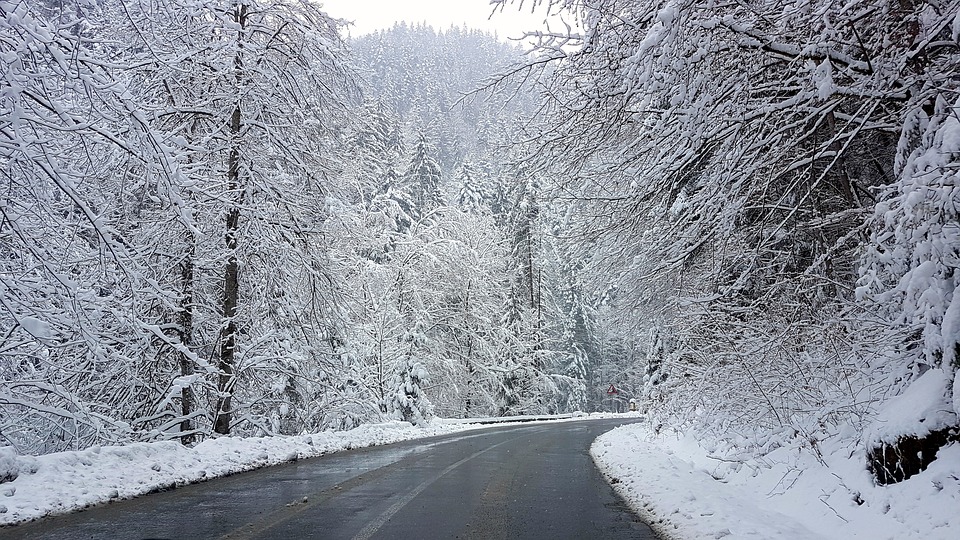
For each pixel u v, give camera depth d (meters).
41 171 9.49
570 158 11.84
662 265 11.37
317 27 17.64
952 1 6.77
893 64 7.68
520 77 11.43
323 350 19.14
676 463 12.69
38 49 8.42
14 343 11.62
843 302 9.48
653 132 10.41
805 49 7.87
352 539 6.04
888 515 6.34
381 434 21.20
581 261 14.14
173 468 9.98
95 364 15.34
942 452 6.51
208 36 15.47
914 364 8.44
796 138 8.99
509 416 40.81
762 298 10.80
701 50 8.25
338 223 19.45
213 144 16.12
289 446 14.55
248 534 6.12
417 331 33.75
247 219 16.45
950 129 6.10
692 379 12.98
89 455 9.34
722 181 9.38
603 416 47.41
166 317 17.00
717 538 6.32
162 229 15.95
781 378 9.88
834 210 11.41
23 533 6.04
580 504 8.41
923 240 6.40
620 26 9.71
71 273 12.88
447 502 8.30
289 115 16.97
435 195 52.66
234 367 16.84
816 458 8.69
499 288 42.34
